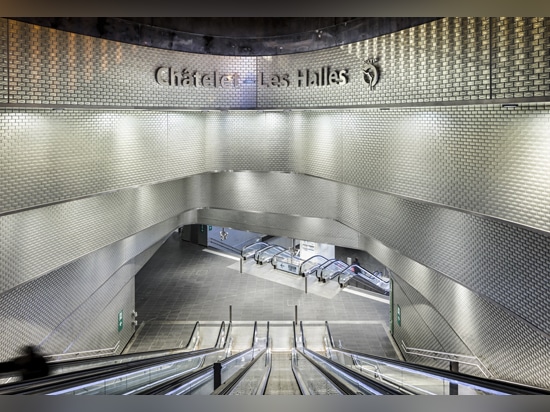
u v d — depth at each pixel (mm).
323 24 11336
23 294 10539
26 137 9367
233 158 13688
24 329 10547
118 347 16734
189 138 13312
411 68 9031
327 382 8836
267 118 13422
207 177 16391
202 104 12297
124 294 17375
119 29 10805
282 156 13344
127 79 11078
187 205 16406
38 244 10266
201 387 8234
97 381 6082
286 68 12102
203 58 12234
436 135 8836
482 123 7738
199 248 30203
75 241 11523
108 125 11258
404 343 16594
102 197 12523
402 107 9375
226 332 18516
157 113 12469
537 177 6648
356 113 11211
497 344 8805
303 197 14992
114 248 14867
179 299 22094
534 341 7488
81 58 10117
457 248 9133
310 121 12766
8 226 9383
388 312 20984
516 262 7484
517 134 7023
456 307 10719
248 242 33406
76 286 12867
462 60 7820
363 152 11000
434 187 8914
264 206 15656
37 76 9289
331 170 12117
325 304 21766
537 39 6402
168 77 11812
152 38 11477
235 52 12352
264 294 22797
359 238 16328
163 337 18438
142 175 12141
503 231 7820
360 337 18562
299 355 13922
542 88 6367
